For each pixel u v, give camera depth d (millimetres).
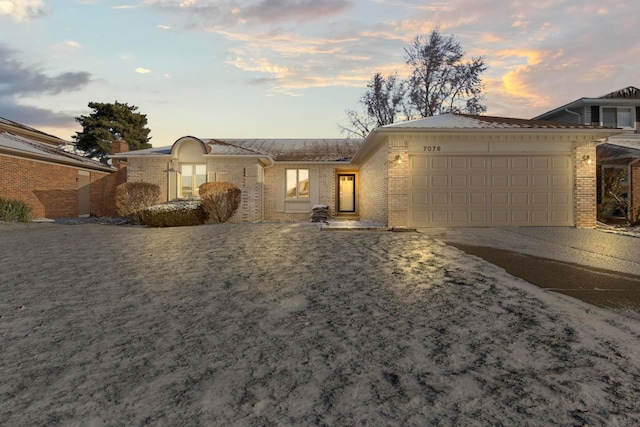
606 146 19234
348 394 2916
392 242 10180
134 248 9555
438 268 7125
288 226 14031
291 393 2939
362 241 10320
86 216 23812
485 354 3604
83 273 6938
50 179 20922
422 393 2922
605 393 2906
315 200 22250
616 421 2549
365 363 3445
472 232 12195
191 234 11945
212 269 7199
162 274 6859
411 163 13422
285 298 5422
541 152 13453
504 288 5781
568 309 4867
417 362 3453
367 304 5117
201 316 4730
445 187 13445
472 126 13391
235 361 3510
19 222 17281
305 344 3879
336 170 23625
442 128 13141
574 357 3523
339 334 4129
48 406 2766
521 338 3961
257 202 20062
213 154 19344
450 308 4910
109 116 47750
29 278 6570
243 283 6219
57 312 4879
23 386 3066
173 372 3297
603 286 6012
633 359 3477
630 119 21953
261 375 3234
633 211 16188
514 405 2750
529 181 13477
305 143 25953
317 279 6406
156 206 16562
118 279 6512
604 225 13883
